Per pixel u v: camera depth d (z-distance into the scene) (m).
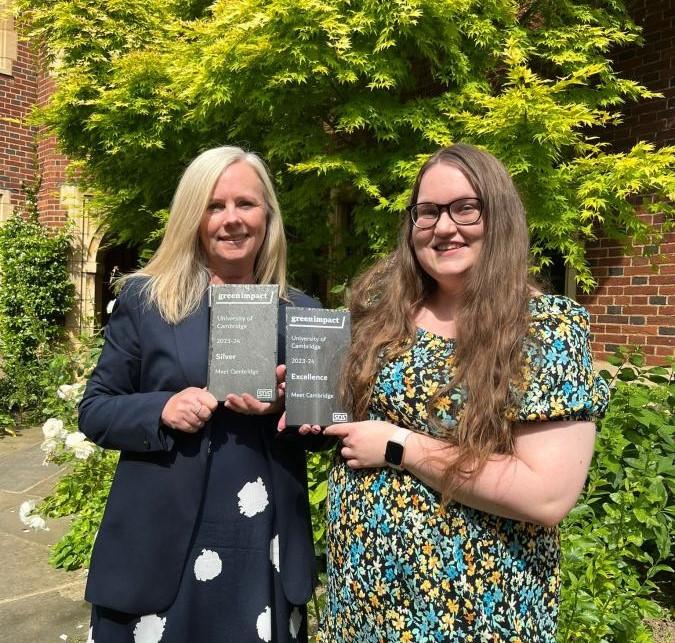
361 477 1.47
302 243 4.94
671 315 4.24
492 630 1.30
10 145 8.06
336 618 1.52
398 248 1.61
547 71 4.34
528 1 4.23
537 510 1.24
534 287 1.44
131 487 1.56
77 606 2.93
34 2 5.64
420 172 1.50
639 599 2.38
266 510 1.59
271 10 3.30
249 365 1.50
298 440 1.65
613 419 2.84
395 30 3.50
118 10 5.18
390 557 1.38
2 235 7.58
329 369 1.52
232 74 3.71
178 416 1.48
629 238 4.16
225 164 1.67
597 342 4.65
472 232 1.39
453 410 1.34
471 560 1.32
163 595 1.50
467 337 1.34
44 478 4.93
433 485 1.33
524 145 3.39
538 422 1.28
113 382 1.65
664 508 2.57
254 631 1.52
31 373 7.20
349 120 3.62
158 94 4.55
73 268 7.96
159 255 1.70
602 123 3.74
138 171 5.29
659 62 4.35
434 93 4.15
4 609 2.89
